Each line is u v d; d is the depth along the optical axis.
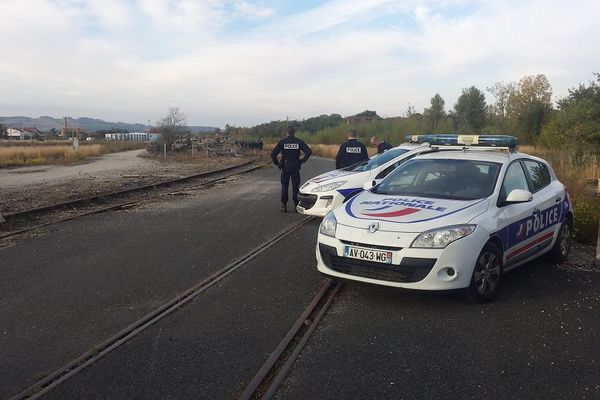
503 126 53.88
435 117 54.41
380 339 4.39
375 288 5.78
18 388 3.60
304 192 9.86
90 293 5.61
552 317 4.93
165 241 8.27
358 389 3.54
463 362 3.96
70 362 3.96
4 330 4.60
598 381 3.68
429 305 5.24
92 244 8.05
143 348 4.20
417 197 5.90
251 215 11.02
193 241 8.27
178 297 5.45
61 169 28.41
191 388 3.55
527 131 47.59
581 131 22.16
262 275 6.30
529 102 50.09
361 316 4.94
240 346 4.24
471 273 5.09
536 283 6.04
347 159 11.89
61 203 12.17
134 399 3.41
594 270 6.67
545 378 3.72
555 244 6.81
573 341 4.37
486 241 5.23
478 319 4.86
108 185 18.23
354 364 3.92
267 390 3.50
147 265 6.76
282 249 7.71
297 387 3.57
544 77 55.50
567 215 7.11
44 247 7.86
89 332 4.55
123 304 5.27
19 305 5.24
